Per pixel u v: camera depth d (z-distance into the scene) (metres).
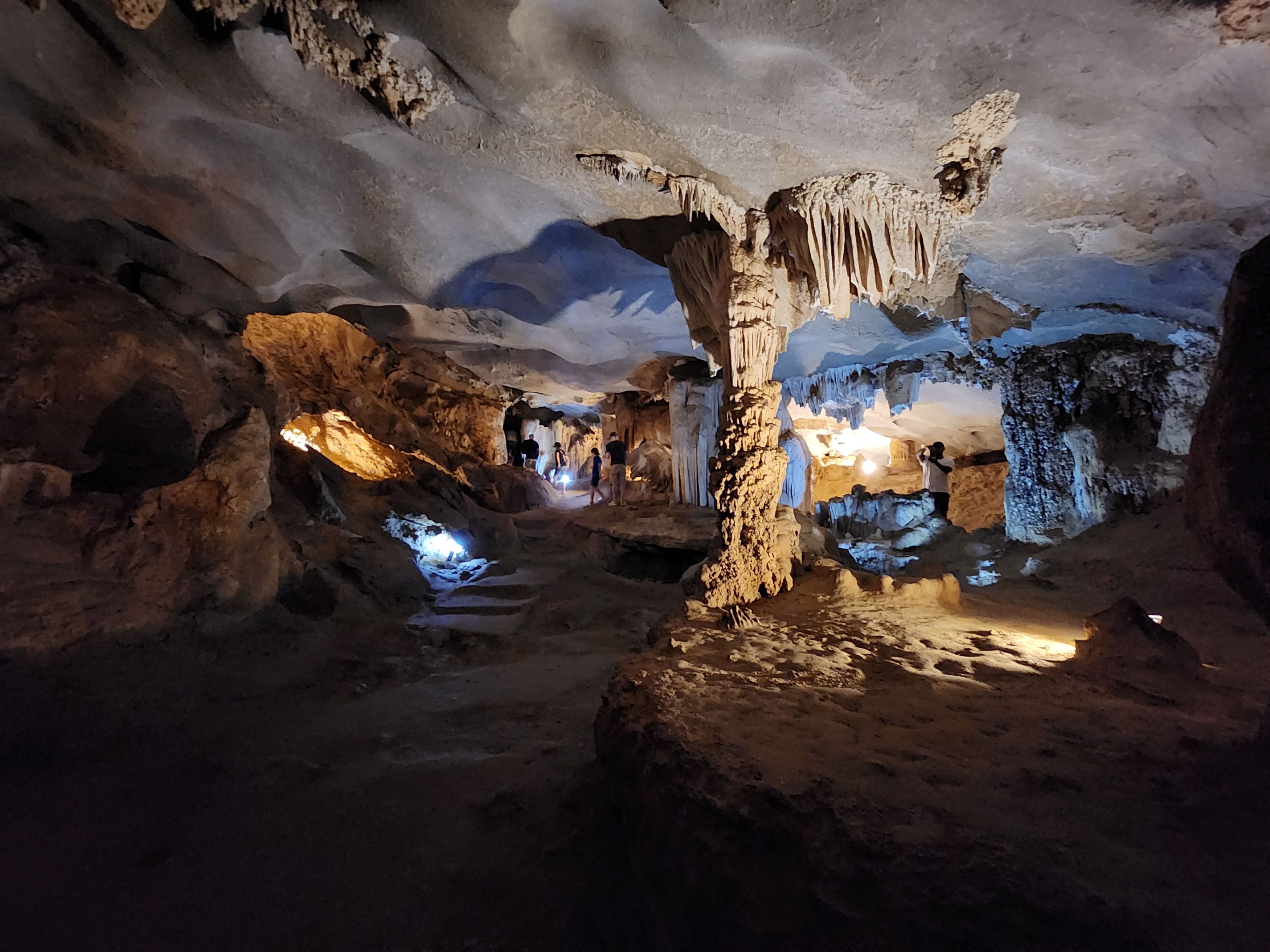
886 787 2.43
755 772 2.58
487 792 3.87
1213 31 3.31
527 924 2.78
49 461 5.71
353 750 4.44
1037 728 2.97
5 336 5.62
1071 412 10.15
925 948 1.79
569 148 5.21
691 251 6.20
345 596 7.09
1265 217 5.23
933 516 12.76
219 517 5.97
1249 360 1.98
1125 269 6.61
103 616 4.87
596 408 18.20
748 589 5.71
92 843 3.26
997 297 7.54
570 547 11.51
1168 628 5.94
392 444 12.76
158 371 6.56
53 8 4.28
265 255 7.16
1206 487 2.09
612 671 6.23
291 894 2.98
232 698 5.02
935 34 3.55
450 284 7.91
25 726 3.99
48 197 6.08
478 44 4.12
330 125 5.12
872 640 4.55
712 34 3.76
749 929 2.11
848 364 11.22
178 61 4.59
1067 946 1.67
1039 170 4.89
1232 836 2.02
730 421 5.79
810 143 4.68
